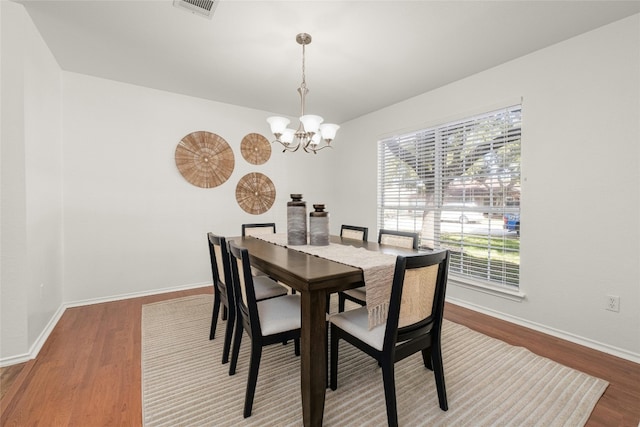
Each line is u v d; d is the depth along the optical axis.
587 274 2.12
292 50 2.37
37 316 2.11
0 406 1.48
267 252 1.98
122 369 1.82
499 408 1.49
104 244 3.01
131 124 3.11
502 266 2.65
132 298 3.14
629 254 1.94
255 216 3.92
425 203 3.34
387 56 2.45
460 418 1.43
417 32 2.11
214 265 2.19
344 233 3.01
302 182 4.36
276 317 1.57
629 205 1.93
